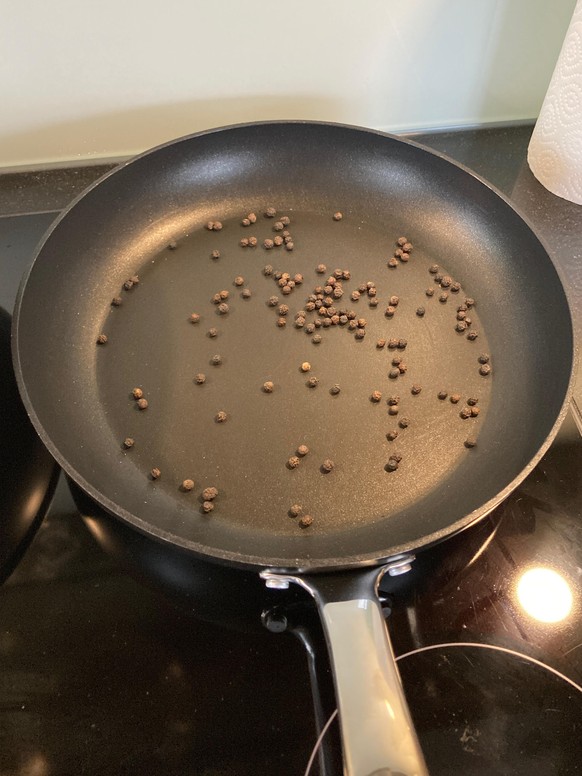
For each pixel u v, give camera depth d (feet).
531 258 1.23
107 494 1.04
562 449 1.12
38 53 1.26
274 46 1.34
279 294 1.30
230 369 1.19
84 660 0.93
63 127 1.40
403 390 1.17
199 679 0.91
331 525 1.03
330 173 1.40
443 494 1.06
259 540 1.01
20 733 0.87
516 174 1.49
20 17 1.21
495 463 1.08
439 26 1.35
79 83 1.33
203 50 1.32
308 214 1.41
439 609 0.97
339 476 1.07
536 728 0.89
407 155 1.35
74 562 1.01
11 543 1.02
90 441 1.10
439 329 1.25
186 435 1.11
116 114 1.40
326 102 1.46
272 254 1.35
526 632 0.96
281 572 0.85
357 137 1.35
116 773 0.84
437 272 1.32
